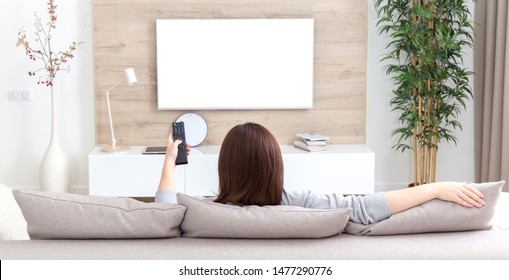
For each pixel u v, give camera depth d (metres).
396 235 2.02
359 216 2.03
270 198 2.04
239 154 2.00
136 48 5.15
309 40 5.12
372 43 5.26
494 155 4.96
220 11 5.13
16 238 2.59
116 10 5.11
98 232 1.94
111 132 5.12
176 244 1.92
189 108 5.18
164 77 5.13
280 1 5.14
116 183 4.89
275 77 5.17
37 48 5.21
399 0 4.81
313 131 5.29
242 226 1.92
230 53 5.13
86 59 5.24
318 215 1.93
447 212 2.00
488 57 4.99
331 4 5.15
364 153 4.92
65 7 5.18
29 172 5.35
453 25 5.21
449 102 5.35
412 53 4.93
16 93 5.25
